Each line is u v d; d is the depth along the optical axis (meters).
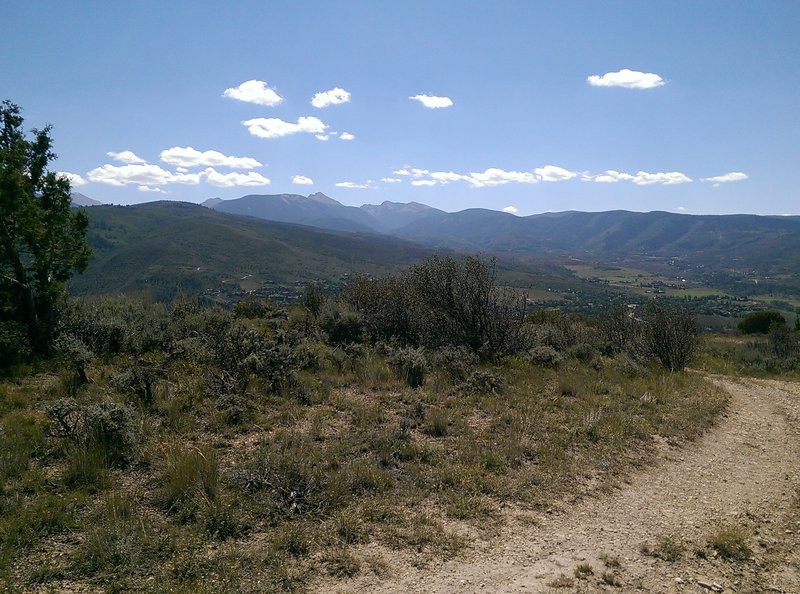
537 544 4.91
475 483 6.00
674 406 10.35
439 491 5.74
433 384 10.00
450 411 8.51
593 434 7.95
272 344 10.12
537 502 5.75
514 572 4.42
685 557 4.91
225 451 6.25
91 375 8.41
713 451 8.11
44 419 6.46
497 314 14.29
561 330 18.23
